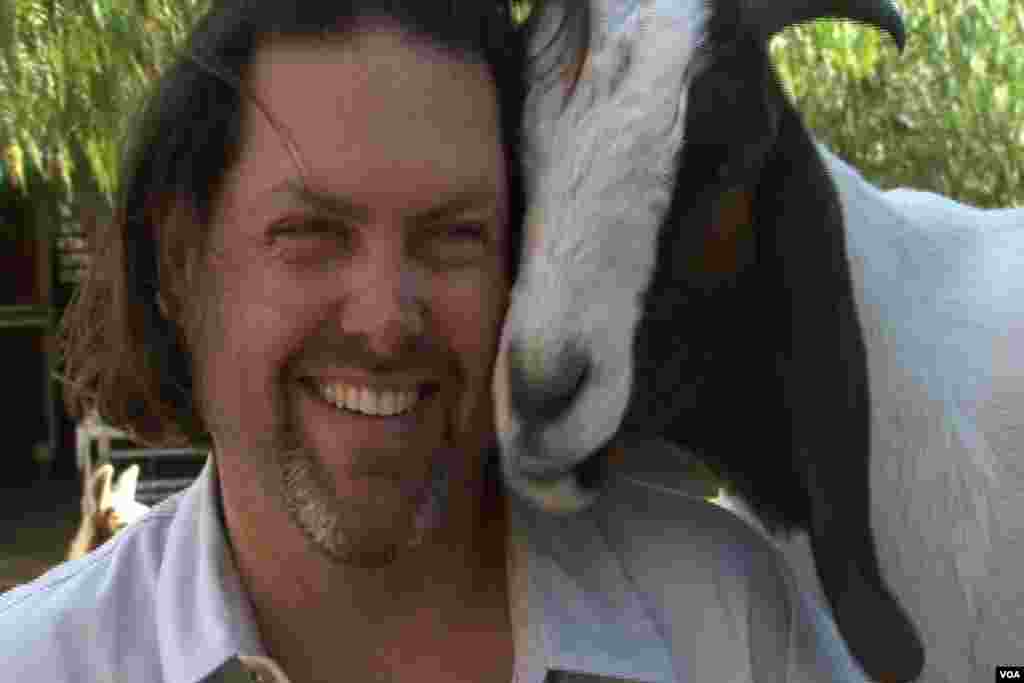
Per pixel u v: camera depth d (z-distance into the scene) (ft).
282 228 3.48
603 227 4.09
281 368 3.51
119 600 3.68
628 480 4.04
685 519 3.89
